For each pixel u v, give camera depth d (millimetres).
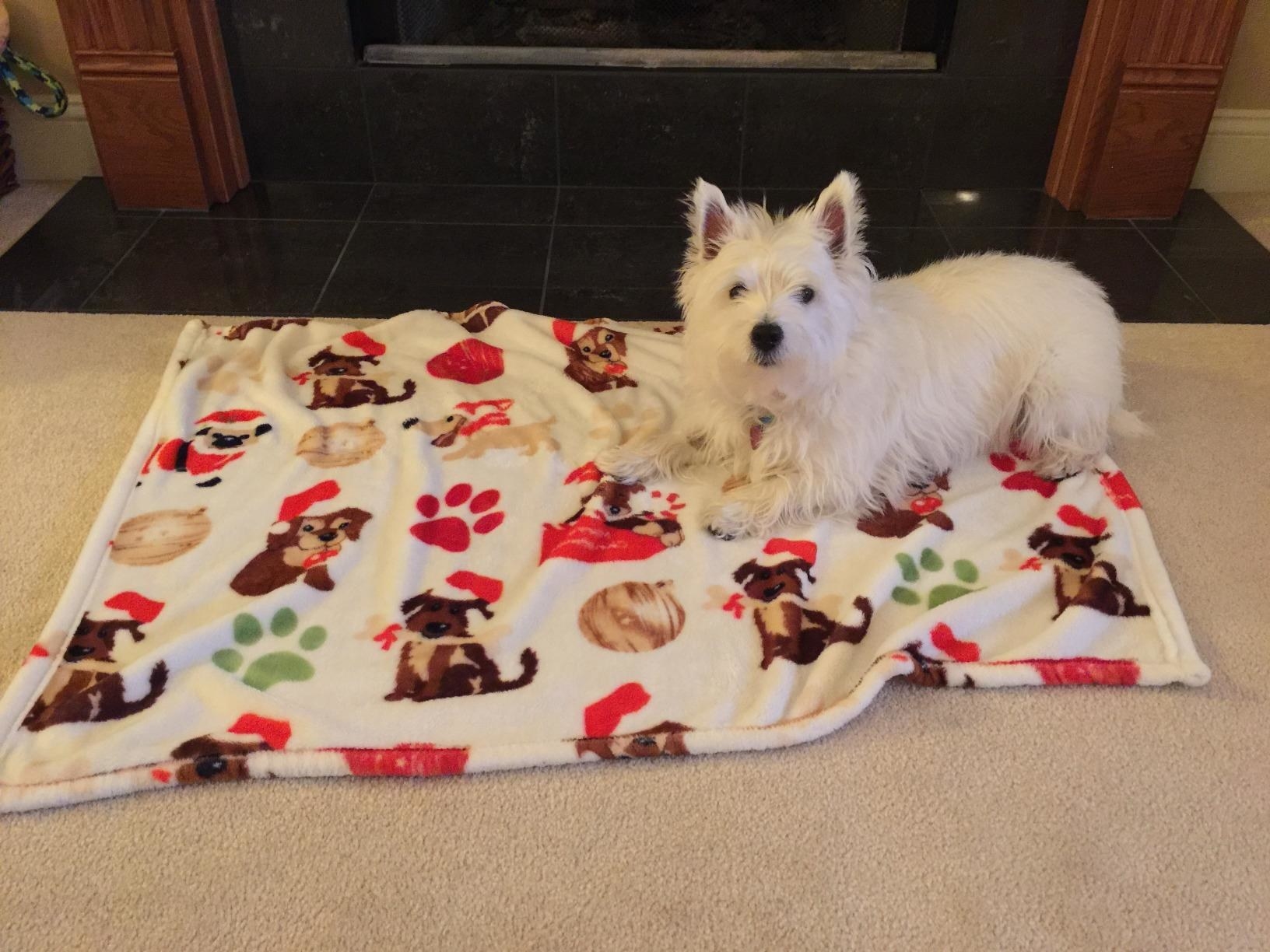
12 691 1591
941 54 3268
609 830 1454
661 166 3408
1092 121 3164
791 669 1651
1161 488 2119
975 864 1415
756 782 1521
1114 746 1576
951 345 2055
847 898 1374
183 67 3037
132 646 1690
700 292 1878
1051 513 2002
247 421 2230
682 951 1313
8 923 1335
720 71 3260
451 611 1770
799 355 1769
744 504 1944
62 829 1442
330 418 2244
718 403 2035
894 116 3314
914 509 2033
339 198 3350
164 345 2564
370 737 1542
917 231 3188
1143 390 2443
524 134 3348
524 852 1426
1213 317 2771
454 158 3402
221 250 3033
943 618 1733
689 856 1422
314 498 2008
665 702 1614
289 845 1430
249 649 1684
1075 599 1776
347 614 1757
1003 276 2164
